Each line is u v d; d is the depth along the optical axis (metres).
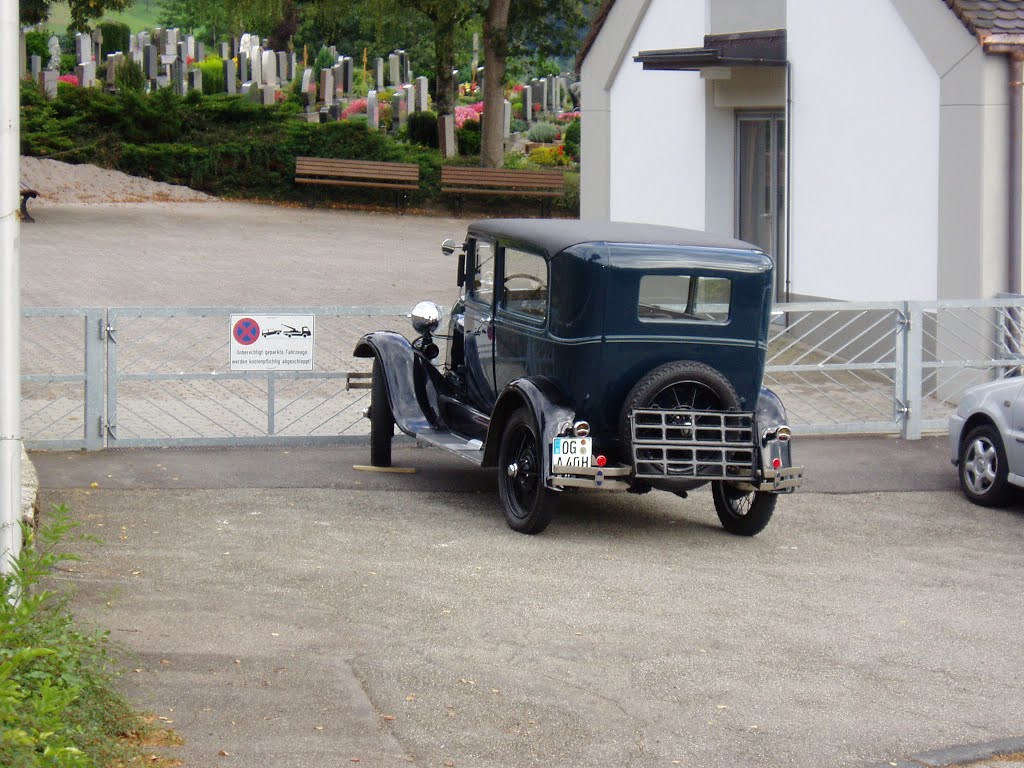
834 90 15.23
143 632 6.44
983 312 13.38
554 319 8.47
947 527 9.27
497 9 31.62
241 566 7.68
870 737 5.52
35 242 22.34
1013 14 13.38
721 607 7.25
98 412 10.81
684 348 8.42
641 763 5.17
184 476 10.00
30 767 3.90
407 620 6.81
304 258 21.94
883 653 6.59
